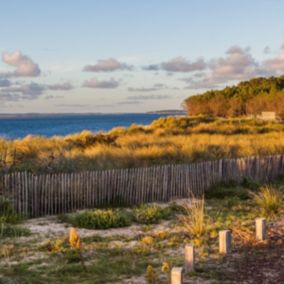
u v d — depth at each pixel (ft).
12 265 25.08
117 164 53.72
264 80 350.84
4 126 378.73
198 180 49.11
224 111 292.61
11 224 35.45
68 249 27.84
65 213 40.09
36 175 40.04
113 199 43.50
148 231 32.99
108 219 34.50
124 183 43.98
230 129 125.39
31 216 38.91
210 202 44.50
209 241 29.43
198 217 33.30
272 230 31.63
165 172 46.47
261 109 257.34
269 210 37.86
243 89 322.75
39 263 25.46
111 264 24.95
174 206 41.39
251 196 46.21
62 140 78.33
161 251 27.68
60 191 40.50
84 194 41.86
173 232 32.22
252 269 23.93
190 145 70.23
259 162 56.08
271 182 56.34
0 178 38.70
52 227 34.78
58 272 23.77
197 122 150.20
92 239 30.58
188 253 23.70
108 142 79.51
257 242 28.91
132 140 84.48
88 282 22.27
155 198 45.88
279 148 75.36
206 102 309.83
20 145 66.13
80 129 296.30
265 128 130.93
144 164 54.49
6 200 37.65
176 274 20.56
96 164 52.42
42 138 78.07
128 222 34.99
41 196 39.45
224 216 37.04
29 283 22.17
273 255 26.25
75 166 49.16
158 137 94.53
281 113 237.04
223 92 325.83
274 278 22.54
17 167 45.62
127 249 28.09
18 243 29.86
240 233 30.96
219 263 24.99
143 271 23.88
